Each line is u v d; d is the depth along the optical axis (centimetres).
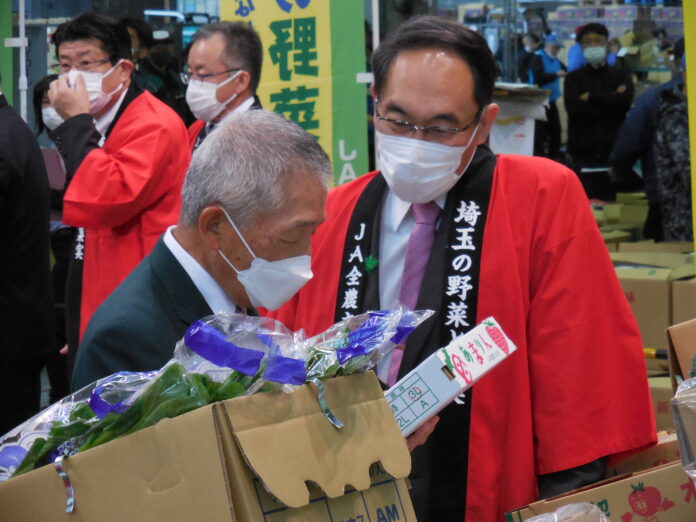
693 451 127
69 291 343
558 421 189
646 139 442
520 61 452
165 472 107
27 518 114
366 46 417
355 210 209
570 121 455
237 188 146
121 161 318
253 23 380
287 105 377
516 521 156
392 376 193
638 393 192
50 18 482
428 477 190
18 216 307
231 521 102
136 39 441
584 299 192
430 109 189
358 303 202
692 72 248
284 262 151
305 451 110
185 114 456
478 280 194
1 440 121
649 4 448
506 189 200
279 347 119
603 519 135
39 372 325
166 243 158
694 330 161
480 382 191
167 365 113
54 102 329
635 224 455
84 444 117
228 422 105
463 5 450
